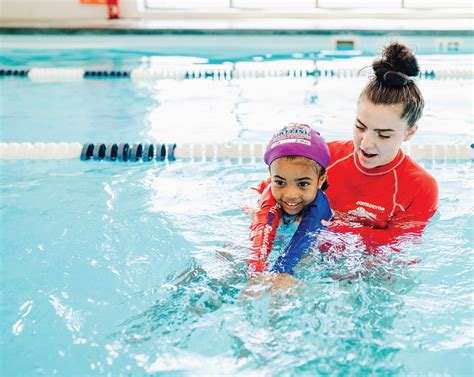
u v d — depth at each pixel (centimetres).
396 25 704
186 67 577
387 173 209
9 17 782
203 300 170
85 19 784
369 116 186
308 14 797
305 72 555
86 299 177
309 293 172
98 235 220
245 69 564
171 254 202
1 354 153
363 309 166
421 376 143
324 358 148
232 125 380
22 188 278
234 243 202
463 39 661
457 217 230
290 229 203
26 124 390
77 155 332
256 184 273
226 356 150
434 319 163
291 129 194
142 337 157
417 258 193
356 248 193
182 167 308
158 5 829
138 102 451
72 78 546
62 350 154
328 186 217
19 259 204
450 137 351
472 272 187
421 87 494
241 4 845
